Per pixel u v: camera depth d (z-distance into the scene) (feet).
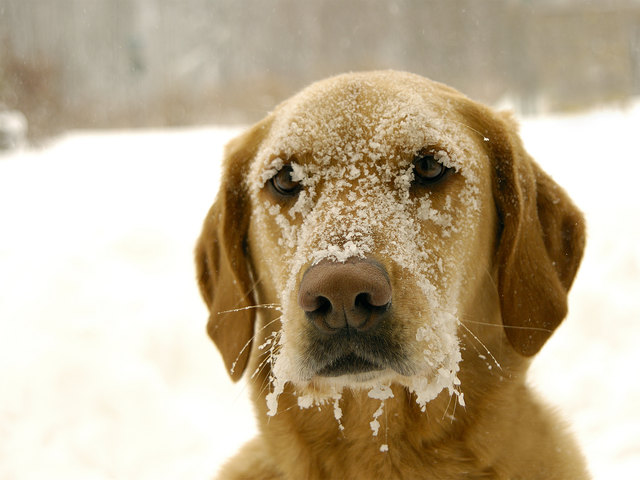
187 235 5.81
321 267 2.45
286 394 2.77
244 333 2.89
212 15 20.44
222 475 2.91
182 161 8.69
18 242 5.85
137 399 4.01
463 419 2.71
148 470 3.75
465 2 16.87
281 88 16.74
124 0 20.76
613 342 4.42
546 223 2.89
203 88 18.30
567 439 2.84
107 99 18.28
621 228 5.52
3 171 8.98
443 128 2.69
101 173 8.34
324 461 2.76
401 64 17.39
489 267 2.79
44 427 3.87
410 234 2.60
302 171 2.69
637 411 3.84
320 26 18.30
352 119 2.68
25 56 13.92
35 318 4.58
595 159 7.61
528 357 2.77
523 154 2.87
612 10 16.10
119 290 4.94
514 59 16.55
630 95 15.65
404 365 2.49
